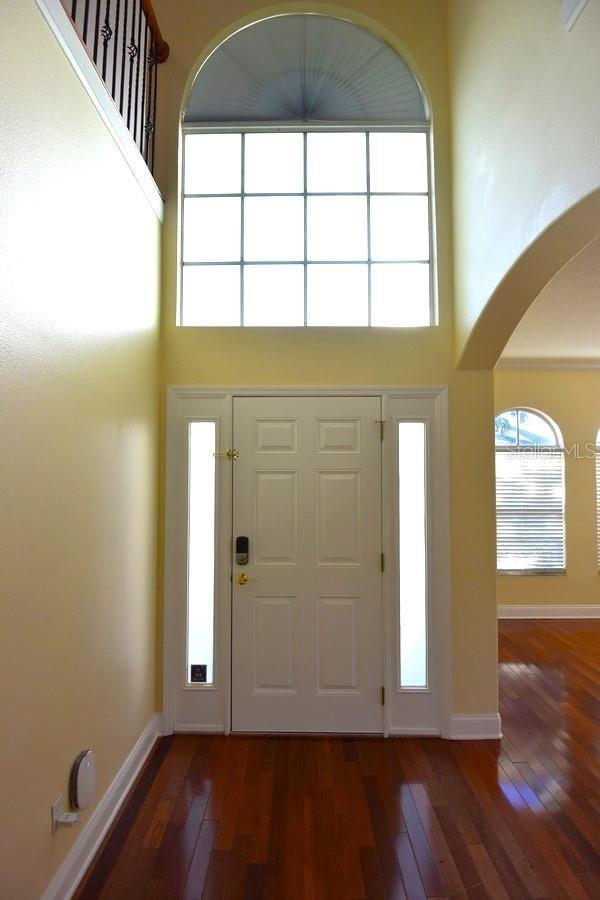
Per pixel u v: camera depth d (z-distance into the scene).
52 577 1.74
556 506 5.79
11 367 1.48
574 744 2.99
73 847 1.92
